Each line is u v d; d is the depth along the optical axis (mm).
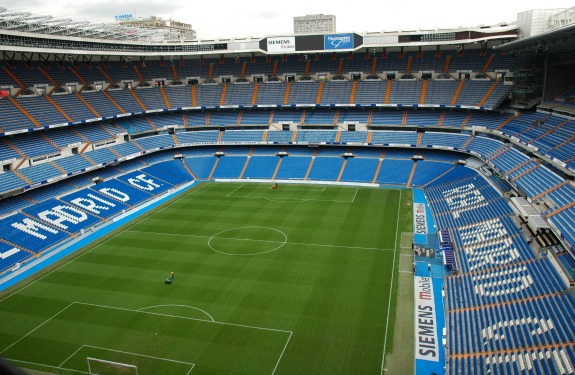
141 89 96500
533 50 69125
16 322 40219
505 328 33969
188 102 97375
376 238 56812
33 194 67562
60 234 60562
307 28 196375
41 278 48719
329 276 47000
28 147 71625
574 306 32594
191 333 37688
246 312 40594
